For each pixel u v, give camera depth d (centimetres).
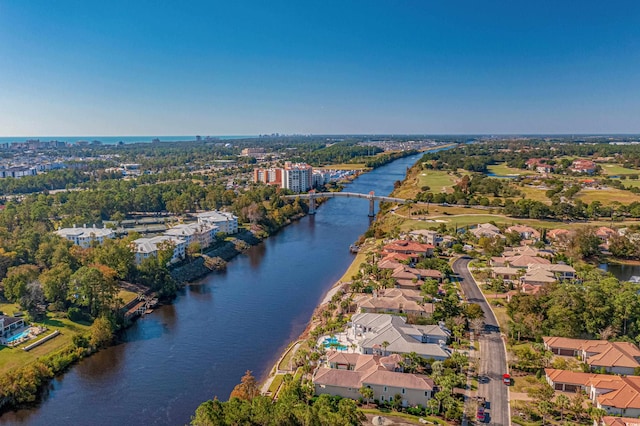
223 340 16438
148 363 14900
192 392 13275
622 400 11050
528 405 11488
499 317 16738
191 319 18325
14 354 14362
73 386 13588
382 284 19412
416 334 14488
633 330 14888
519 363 13125
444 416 11219
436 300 17762
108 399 12962
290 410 10112
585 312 15075
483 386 12362
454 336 15150
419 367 13262
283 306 19612
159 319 18338
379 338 14075
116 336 16800
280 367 14050
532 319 15062
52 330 15988
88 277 17100
